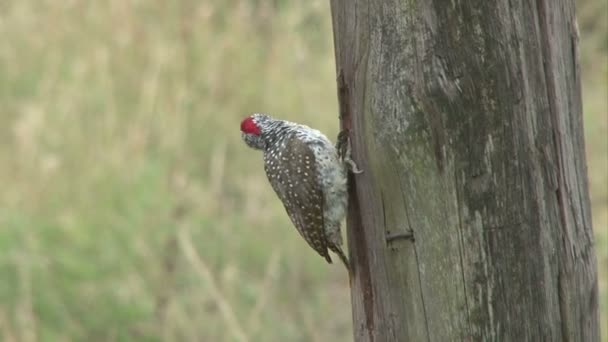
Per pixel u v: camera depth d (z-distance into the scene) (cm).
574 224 626
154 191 1379
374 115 619
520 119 595
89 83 1495
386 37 607
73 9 1586
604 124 1666
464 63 589
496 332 606
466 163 595
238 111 1586
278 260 1367
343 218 721
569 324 623
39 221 1305
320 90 1612
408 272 625
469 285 604
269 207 1452
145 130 1464
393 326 644
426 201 608
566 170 620
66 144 1417
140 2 1600
